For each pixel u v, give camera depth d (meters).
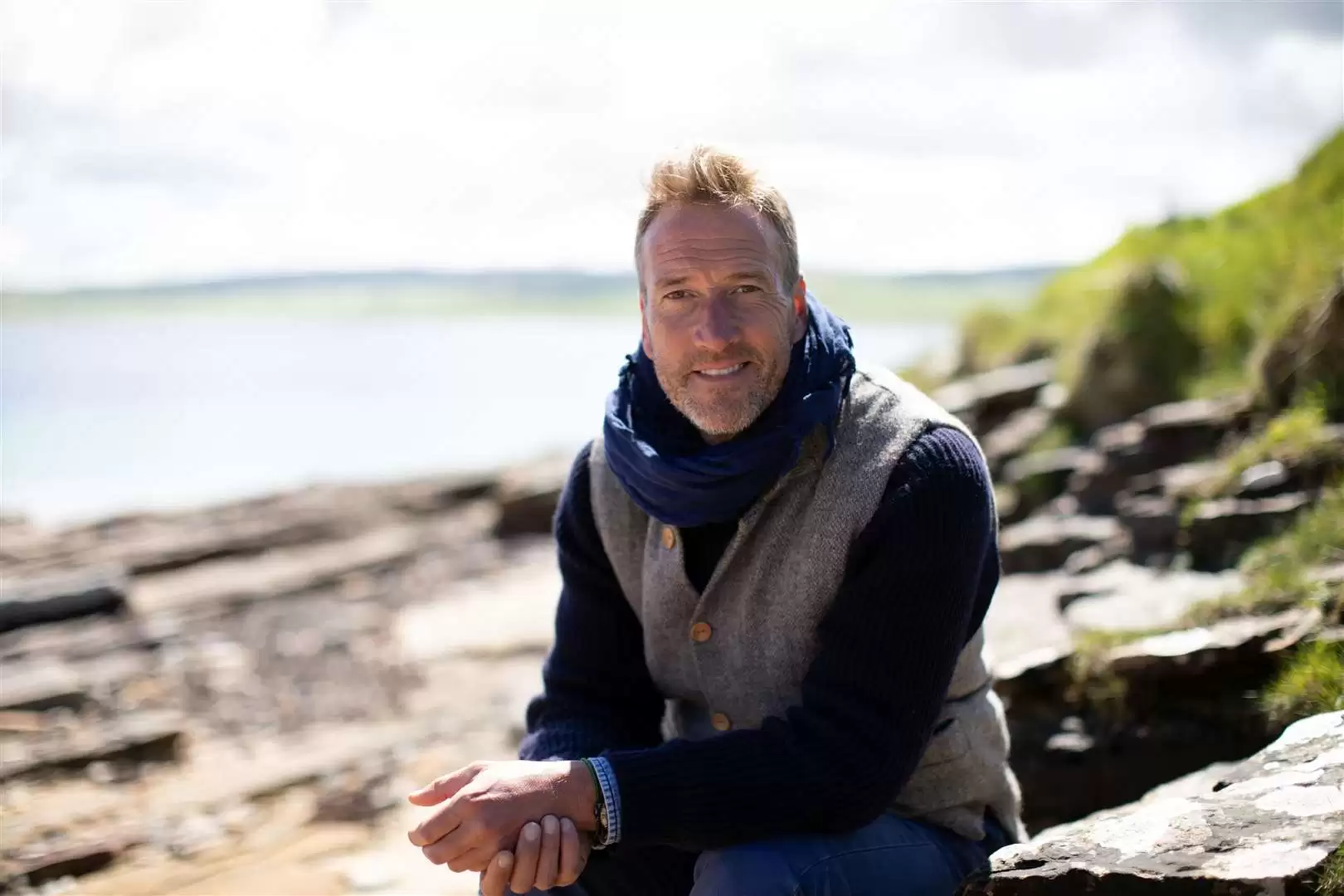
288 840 5.05
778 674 2.31
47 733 6.63
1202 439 5.98
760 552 2.29
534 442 24.61
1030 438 7.67
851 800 2.12
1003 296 10.88
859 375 2.36
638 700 2.59
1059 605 4.69
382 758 6.11
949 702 2.37
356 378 41.97
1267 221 8.04
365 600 10.19
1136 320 7.35
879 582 2.17
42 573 10.69
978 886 2.12
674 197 2.27
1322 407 5.14
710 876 2.15
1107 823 2.21
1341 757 2.30
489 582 10.67
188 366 47.84
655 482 2.30
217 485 19.39
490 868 2.09
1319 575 3.82
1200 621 3.91
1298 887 1.90
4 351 55.12
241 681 7.80
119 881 4.66
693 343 2.24
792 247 2.32
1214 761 3.59
